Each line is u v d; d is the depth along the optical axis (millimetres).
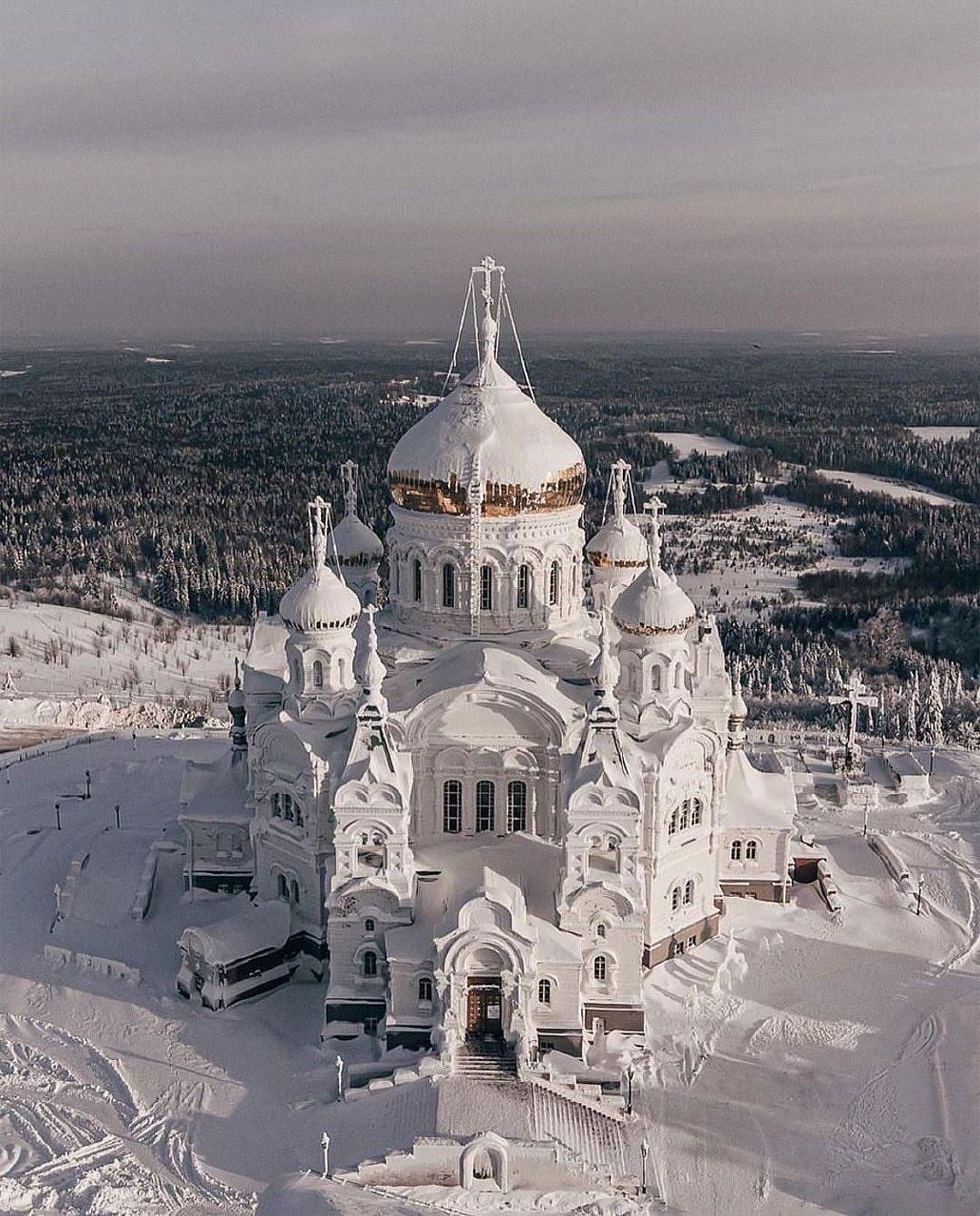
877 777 117938
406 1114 63562
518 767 77688
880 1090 68812
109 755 123500
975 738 132875
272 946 76938
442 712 76625
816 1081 69625
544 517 81875
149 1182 60594
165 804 109250
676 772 79188
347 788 71438
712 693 84438
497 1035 69500
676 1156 63062
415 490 81812
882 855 99125
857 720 136750
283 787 79188
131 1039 72625
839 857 99062
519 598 83438
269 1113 65688
